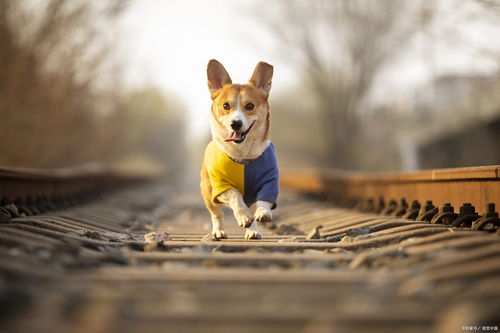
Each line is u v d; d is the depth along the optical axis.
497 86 15.79
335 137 29.27
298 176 16.17
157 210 9.17
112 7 12.25
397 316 2.21
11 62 10.14
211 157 4.72
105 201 9.61
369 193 8.40
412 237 4.00
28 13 10.64
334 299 2.48
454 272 2.70
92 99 13.66
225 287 2.68
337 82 28.75
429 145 24.84
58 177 8.02
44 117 10.99
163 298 2.48
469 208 4.54
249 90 4.65
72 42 11.80
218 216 4.93
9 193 5.99
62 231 4.51
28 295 2.40
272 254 3.65
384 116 28.48
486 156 19.06
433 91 22.83
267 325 2.15
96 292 2.54
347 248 3.99
